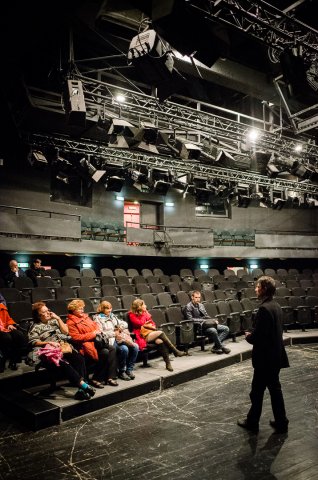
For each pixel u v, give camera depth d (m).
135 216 12.88
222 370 5.73
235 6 4.50
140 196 12.66
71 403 3.82
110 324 4.94
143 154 9.65
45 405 3.75
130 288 8.57
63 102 6.61
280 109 8.91
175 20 4.03
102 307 5.08
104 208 11.97
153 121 7.95
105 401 4.12
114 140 7.62
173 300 8.55
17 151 10.10
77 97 6.18
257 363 3.37
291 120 8.37
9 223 8.81
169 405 4.21
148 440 3.32
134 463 2.92
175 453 3.07
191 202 13.56
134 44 5.03
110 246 10.52
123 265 12.12
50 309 5.84
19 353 4.57
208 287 10.02
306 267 14.75
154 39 4.84
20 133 8.05
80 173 9.03
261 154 9.10
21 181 10.34
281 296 9.12
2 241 8.65
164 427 3.60
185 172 10.23
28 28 5.02
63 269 11.02
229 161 8.77
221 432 3.46
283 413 3.42
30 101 7.37
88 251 10.12
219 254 12.34
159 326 6.18
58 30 6.23
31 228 9.16
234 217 14.16
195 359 5.81
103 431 3.51
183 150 8.11
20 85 6.93
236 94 10.01
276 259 14.45
